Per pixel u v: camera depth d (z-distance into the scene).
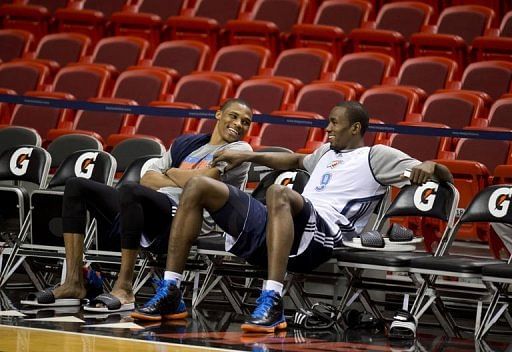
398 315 10.92
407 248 11.96
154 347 9.27
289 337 10.44
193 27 22.97
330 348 9.79
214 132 13.12
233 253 11.62
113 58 22.42
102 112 19.69
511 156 16.59
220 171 12.48
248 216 11.39
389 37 21.14
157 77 20.55
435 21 22.25
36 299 12.02
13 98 19.02
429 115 18.11
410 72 19.91
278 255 10.90
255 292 13.20
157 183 12.70
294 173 12.98
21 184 16.73
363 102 18.62
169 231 12.33
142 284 13.09
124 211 11.98
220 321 11.53
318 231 11.56
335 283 13.08
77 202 12.40
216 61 21.45
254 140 18.22
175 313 11.45
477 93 18.20
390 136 17.55
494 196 12.04
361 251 11.72
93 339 9.61
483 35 21.20
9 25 24.64
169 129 19.00
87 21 23.92
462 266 10.90
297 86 19.86
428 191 12.22
